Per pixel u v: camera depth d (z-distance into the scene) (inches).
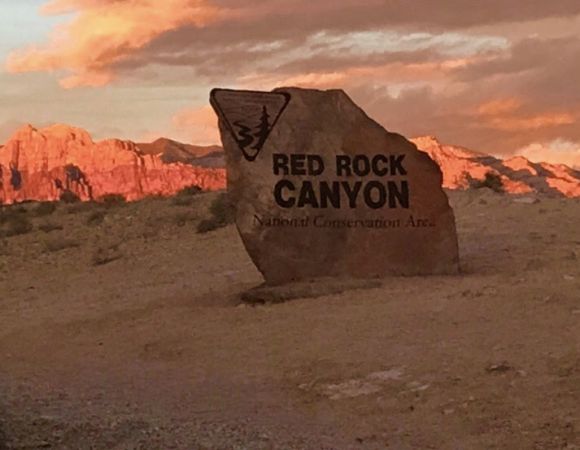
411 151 722.2
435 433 382.3
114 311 736.3
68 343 634.8
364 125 720.3
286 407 437.7
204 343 578.6
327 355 509.4
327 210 707.4
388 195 717.9
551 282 622.8
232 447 372.5
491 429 378.6
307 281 695.1
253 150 701.3
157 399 465.4
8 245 1254.3
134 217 1337.4
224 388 478.3
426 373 457.1
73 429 408.5
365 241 711.1
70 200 1788.9
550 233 893.8
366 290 668.7
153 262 1003.9
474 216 1039.0
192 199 1454.2
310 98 715.4
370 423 402.9
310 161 708.0
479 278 681.6
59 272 1032.2
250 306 671.1
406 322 556.4
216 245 1052.5
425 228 719.7
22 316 777.6
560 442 356.8
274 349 541.0
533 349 470.6
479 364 457.7
